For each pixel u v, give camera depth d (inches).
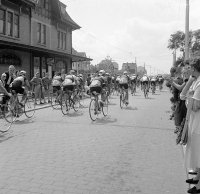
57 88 618.2
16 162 255.0
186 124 194.1
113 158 269.9
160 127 424.2
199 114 185.6
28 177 219.3
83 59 1373.0
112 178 219.8
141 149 302.8
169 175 227.5
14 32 939.3
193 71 191.3
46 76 741.3
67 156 274.2
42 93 703.1
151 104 738.2
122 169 240.1
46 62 1114.7
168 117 520.7
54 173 228.4
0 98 384.8
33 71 1025.5
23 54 968.3
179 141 209.6
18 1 936.3
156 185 207.3
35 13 1061.8
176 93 362.0
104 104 513.0
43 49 936.9
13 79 483.2
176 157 275.4
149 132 388.5
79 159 265.3
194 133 186.1
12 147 305.3
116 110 606.5
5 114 382.0
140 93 1163.9
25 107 493.4
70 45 1386.6
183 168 244.1
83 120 477.1
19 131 386.3
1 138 346.9
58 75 645.9
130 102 783.7
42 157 270.2
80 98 714.8
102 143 325.4
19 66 948.0
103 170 237.0
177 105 342.6
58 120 475.5
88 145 315.6
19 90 450.6
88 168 241.1
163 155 281.9
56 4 1186.0
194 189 187.6
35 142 327.3
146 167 245.9
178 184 209.5
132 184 208.7
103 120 479.5
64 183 208.5
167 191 197.0
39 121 464.4
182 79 357.4
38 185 204.4
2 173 227.3
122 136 361.7
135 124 446.0
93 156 275.3
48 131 387.2
